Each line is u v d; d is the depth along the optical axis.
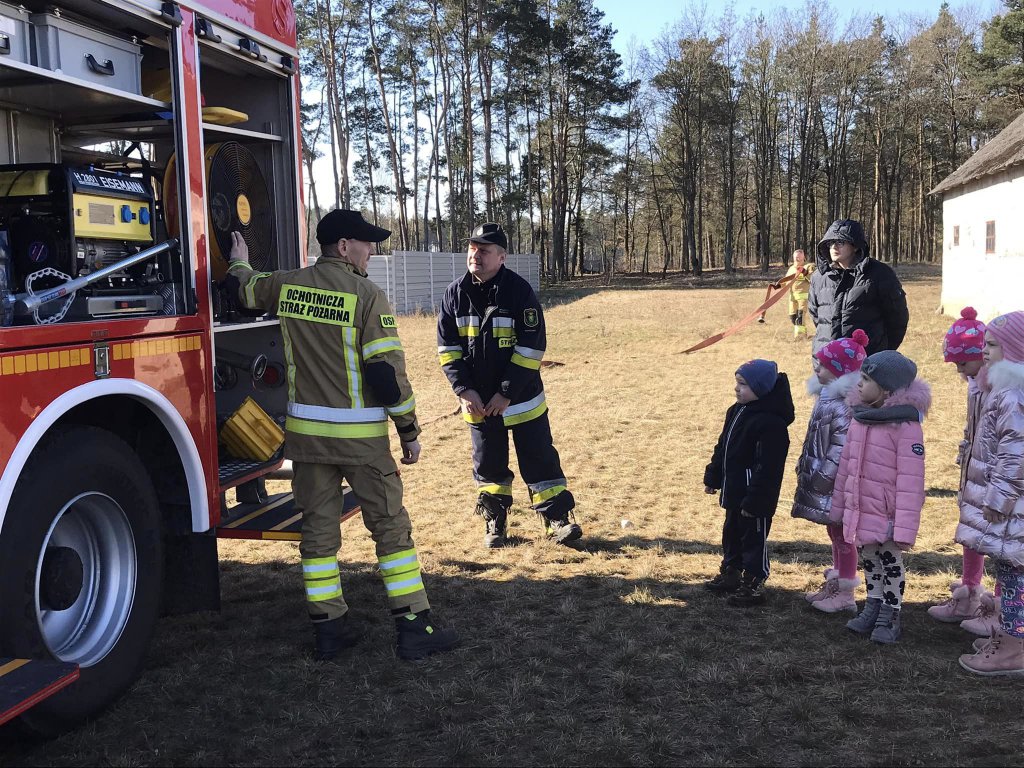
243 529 3.98
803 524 5.70
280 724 3.18
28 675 2.61
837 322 5.41
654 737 3.03
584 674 3.58
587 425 8.91
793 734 3.07
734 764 2.88
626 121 59.94
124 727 3.16
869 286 5.24
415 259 26.94
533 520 5.96
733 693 3.38
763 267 58.94
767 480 4.12
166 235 3.75
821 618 4.17
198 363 3.67
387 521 3.81
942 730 3.08
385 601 4.49
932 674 3.54
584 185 63.84
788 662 3.63
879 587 3.93
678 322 21.00
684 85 55.78
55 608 3.00
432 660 3.74
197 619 4.29
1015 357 3.43
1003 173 17.42
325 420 3.68
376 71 47.75
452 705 3.31
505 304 5.15
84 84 3.28
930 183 64.44
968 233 19.64
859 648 3.81
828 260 5.57
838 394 4.10
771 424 4.14
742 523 4.30
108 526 3.28
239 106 4.70
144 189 3.58
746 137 62.00
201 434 3.67
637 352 15.02
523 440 5.28
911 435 3.71
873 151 63.91
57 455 2.95
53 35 3.15
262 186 4.55
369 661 3.74
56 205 3.15
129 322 3.21
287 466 4.67
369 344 3.64
